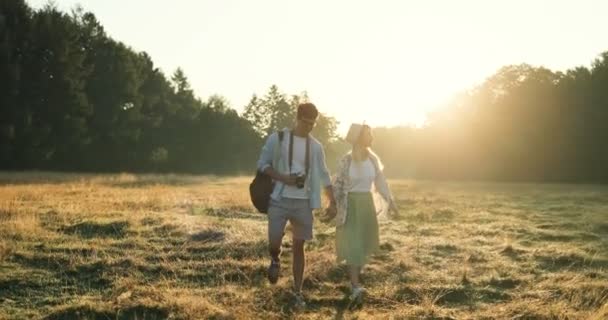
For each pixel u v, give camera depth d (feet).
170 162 233.14
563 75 200.95
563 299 21.31
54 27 176.04
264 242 29.60
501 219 45.62
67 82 173.37
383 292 21.97
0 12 166.81
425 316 19.27
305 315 19.24
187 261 26.50
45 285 22.49
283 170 20.63
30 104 168.25
